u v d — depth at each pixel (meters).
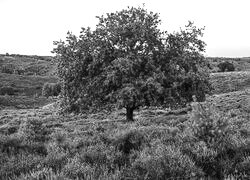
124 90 15.76
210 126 7.27
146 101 17.55
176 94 16.73
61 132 11.70
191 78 16.81
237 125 10.55
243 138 7.65
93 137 9.55
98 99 18.19
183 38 18.44
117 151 7.37
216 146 6.80
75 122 20.45
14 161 6.76
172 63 17.08
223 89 49.91
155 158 5.79
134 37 17.42
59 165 6.37
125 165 5.99
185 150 6.64
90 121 20.59
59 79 18.66
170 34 18.62
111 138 9.15
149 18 18.44
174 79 16.91
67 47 18.12
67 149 7.84
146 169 5.52
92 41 17.73
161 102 17.94
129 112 18.75
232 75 57.34
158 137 8.85
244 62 135.88
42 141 10.52
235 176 5.17
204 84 17.80
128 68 15.50
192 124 7.55
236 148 6.66
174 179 5.12
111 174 5.43
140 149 7.44
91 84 17.25
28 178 5.30
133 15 18.61
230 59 146.88
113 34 17.70
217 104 25.77
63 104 19.08
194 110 7.68
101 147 7.71
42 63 175.38
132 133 9.07
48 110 40.28
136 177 5.26
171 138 8.35
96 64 17.27
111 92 17.12
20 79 108.06
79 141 8.97
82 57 17.50
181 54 17.89
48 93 77.00
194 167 5.45
